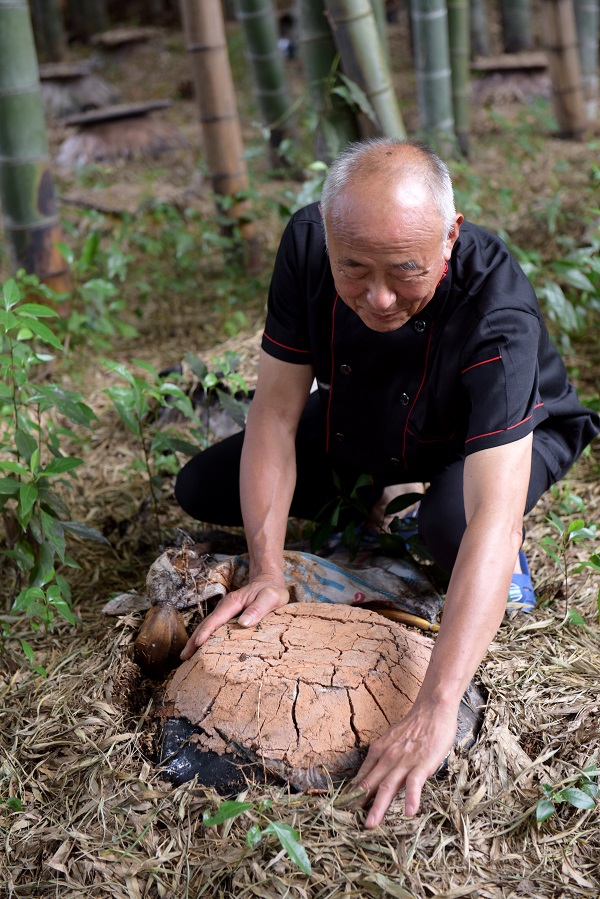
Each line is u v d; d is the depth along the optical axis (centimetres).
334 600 199
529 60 841
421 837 156
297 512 237
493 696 181
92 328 347
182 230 474
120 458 297
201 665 174
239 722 166
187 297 438
